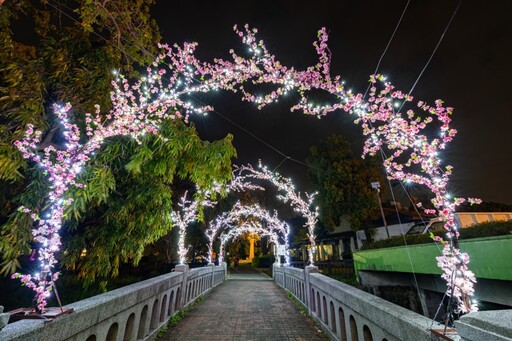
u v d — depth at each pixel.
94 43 4.99
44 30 4.88
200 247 20.58
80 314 2.71
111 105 4.54
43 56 4.09
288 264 13.59
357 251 13.89
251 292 11.46
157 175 5.01
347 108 3.32
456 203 2.45
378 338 3.03
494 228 6.31
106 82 4.45
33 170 3.61
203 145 4.76
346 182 18.11
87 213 5.00
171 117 4.34
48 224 2.78
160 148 4.42
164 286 5.46
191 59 3.93
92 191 3.81
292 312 7.30
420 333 2.23
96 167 3.97
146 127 3.81
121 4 4.59
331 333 4.79
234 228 18.45
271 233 16.09
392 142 2.84
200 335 5.22
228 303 8.70
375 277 12.69
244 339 4.99
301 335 5.23
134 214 5.01
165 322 5.58
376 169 18.42
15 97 3.37
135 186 5.00
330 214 18.91
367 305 3.22
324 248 27.97
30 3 4.58
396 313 2.64
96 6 4.18
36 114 3.47
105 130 3.29
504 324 1.58
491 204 17.19
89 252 4.78
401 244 10.10
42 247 2.60
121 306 3.56
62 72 4.16
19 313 2.43
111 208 4.84
